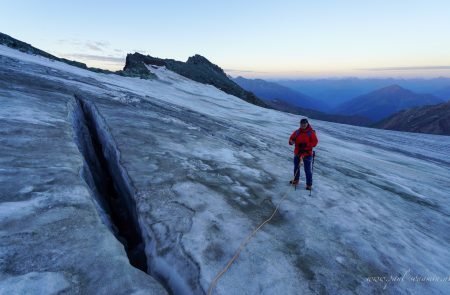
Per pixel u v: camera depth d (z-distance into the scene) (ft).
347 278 15.65
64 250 12.47
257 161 34.40
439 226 27.94
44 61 86.12
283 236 18.48
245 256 15.60
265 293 13.39
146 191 20.34
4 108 29.09
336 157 55.77
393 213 27.50
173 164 26.08
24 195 15.55
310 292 14.10
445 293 16.22
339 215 23.04
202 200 20.67
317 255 17.11
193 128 44.55
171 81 182.91
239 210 20.62
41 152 21.29
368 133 133.90
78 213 15.14
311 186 28.09
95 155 34.68
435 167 71.67
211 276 13.66
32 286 10.46
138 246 18.03
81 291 10.77
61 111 33.27
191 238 16.06
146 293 11.32
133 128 34.78
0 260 11.23
